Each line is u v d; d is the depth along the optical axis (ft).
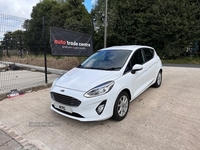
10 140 8.70
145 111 11.82
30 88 17.70
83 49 24.47
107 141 8.45
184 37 48.16
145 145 8.05
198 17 48.62
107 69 11.60
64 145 8.20
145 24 55.62
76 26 36.01
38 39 38.88
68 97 9.46
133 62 12.59
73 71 12.42
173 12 48.03
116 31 63.05
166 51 52.60
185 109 12.01
